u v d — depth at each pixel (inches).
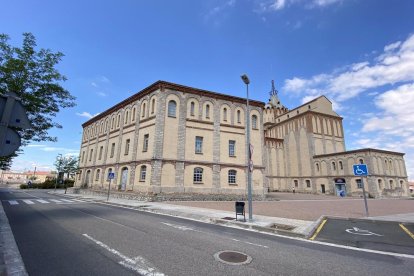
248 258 242.2
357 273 208.5
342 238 347.9
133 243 286.5
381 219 502.6
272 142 2165.4
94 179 1466.5
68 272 194.9
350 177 1669.5
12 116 151.1
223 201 965.2
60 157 1786.4
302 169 2003.0
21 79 390.0
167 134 1018.1
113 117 1412.4
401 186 1722.4
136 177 1066.7
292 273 204.5
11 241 285.7
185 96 1098.1
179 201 907.4
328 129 2069.4
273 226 415.5
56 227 375.6
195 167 1047.6
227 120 1185.4
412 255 265.7
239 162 1161.4
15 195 1216.8
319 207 773.3
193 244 291.1
